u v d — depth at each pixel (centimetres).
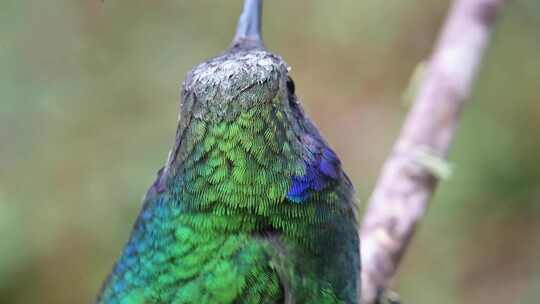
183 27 1605
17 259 1409
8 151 1479
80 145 1491
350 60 1617
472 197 1480
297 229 614
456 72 841
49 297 1421
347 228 655
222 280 601
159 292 615
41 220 1434
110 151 1487
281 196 607
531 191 1516
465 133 1516
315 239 621
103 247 1428
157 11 1616
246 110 599
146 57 1574
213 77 604
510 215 1516
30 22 1548
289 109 628
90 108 1523
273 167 604
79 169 1470
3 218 1406
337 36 1611
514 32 1617
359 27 1605
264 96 601
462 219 1480
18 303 1414
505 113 1562
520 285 1498
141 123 1512
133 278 630
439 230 1463
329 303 627
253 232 605
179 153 616
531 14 1616
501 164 1513
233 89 601
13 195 1441
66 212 1440
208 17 1617
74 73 1548
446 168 802
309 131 650
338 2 1602
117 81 1549
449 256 1464
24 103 1505
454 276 1468
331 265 633
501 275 1501
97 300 666
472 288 1494
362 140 1568
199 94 604
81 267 1427
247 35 729
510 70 1591
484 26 858
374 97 1600
